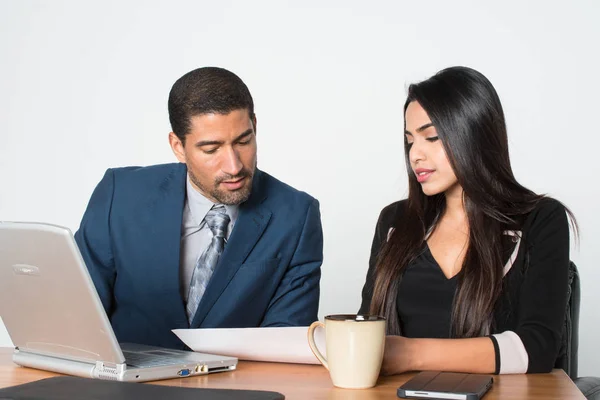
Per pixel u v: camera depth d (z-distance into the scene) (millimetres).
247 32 3619
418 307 1811
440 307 1787
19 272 1355
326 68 3541
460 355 1399
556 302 1625
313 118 3559
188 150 1805
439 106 1723
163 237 1959
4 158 3875
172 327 1981
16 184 3863
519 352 1434
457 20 3377
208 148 1766
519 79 3307
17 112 3854
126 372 1278
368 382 1260
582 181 3258
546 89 3281
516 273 1722
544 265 1672
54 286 1302
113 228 2012
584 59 3248
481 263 1720
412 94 1781
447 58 3391
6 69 3859
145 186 2027
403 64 3451
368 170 3502
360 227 3514
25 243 1312
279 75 3592
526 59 3299
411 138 1784
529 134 3299
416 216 1876
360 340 1243
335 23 3525
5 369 1447
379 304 1851
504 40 3322
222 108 1742
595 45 3234
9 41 3850
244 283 1930
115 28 3746
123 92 3740
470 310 1709
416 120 1760
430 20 3408
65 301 1299
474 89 1729
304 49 3564
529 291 1646
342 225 3531
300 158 3574
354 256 3516
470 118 1716
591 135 3246
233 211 1978
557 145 3275
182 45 3684
